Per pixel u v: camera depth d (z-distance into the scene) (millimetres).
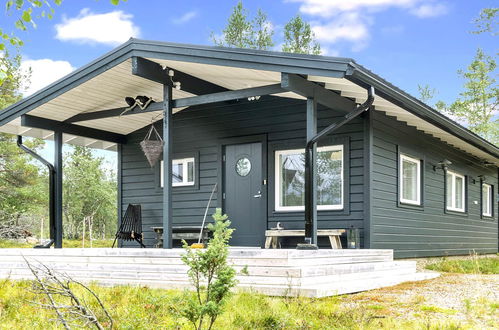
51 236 10133
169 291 6344
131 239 10945
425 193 12078
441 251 12867
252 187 10586
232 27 21031
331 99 8312
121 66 8664
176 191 11523
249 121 10680
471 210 15430
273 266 6262
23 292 6355
